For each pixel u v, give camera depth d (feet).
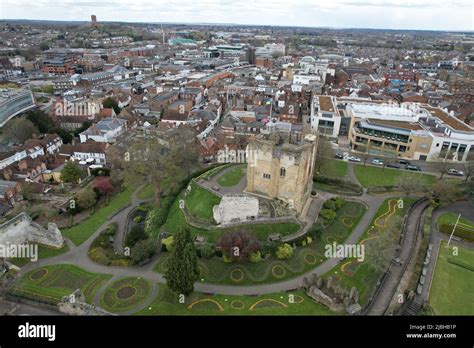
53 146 488.44
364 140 498.69
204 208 302.45
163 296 225.35
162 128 533.14
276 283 238.89
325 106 601.21
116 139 486.79
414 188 355.97
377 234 293.02
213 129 610.24
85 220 326.44
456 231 285.64
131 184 335.47
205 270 247.29
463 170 421.18
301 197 303.27
